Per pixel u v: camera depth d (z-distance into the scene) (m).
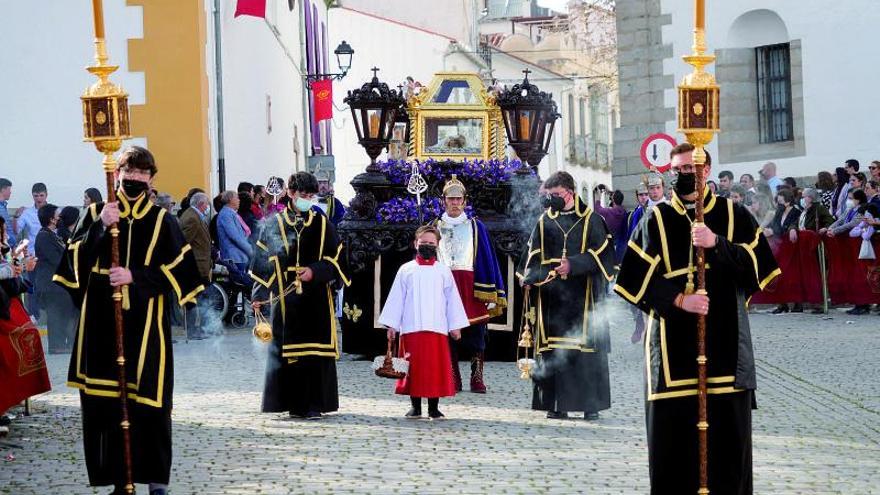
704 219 11.49
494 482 13.66
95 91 12.27
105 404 12.47
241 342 26.64
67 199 31.72
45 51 31.61
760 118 42.50
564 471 14.20
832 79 40.78
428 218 23.78
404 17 72.31
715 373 11.40
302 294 17.67
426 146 24.45
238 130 37.00
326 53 57.09
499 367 22.89
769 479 13.72
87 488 13.55
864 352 23.53
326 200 28.36
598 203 36.19
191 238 26.00
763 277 11.48
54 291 25.12
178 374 22.08
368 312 23.86
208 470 14.37
